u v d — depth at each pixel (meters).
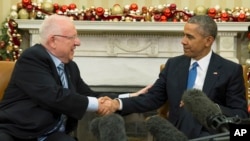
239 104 2.24
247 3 4.40
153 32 4.25
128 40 4.31
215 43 4.28
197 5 4.42
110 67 4.27
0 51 4.13
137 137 4.09
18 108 2.08
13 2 4.38
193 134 2.15
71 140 2.06
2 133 2.00
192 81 2.33
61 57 2.21
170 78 2.38
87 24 4.12
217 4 4.43
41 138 2.10
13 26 4.16
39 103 2.08
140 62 4.29
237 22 4.13
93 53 4.31
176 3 4.42
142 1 4.43
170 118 2.31
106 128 0.77
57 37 2.16
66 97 2.06
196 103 0.93
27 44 4.41
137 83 4.22
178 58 2.47
